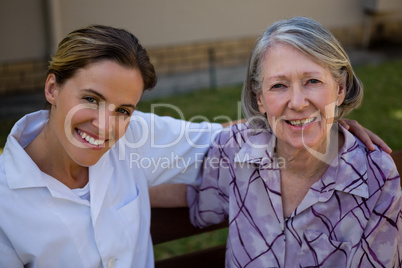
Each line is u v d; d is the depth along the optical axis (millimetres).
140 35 7293
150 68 1591
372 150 1787
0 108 6355
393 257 1734
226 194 1987
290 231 1822
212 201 2035
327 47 1607
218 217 2068
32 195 1601
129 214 1789
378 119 5879
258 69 1732
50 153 1661
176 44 7609
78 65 1469
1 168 1607
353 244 1745
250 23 8070
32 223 1596
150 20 7301
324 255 1789
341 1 8844
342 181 1730
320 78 1630
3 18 6379
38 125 1750
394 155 2195
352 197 1744
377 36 9688
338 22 8969
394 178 1730
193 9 7566
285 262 1846
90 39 1475
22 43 6566
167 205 2129
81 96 1495
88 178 1759
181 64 8148
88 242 1688
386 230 1729
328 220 1773
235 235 1906
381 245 1732
